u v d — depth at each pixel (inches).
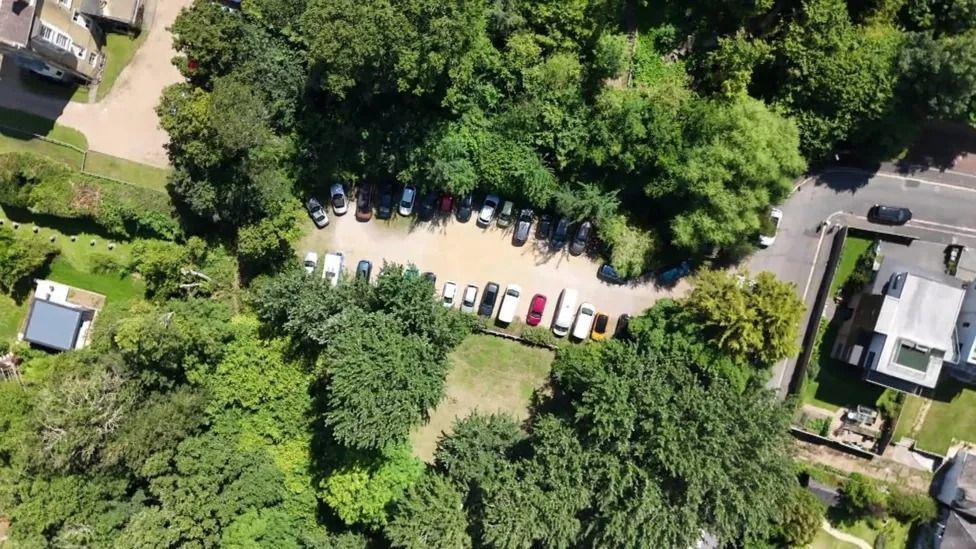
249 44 2071.9
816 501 2231.8
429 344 2066.9
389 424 1957.4
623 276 2313.0
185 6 2294.5
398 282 2063.2
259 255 2237.9
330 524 2289.6
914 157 2289.6
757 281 2079.2
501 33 2122.3
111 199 2256.4
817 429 2336.4
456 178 2206.0
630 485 1911.9
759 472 1913.1
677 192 2134.6
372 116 2214.6
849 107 2057.1
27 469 1950.1
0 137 2283.5
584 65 2149.4
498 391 2370.8
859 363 2204.7
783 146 2025.1
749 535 2231.8
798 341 2330.2
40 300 2272.4
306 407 2203.5
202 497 2003.0
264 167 2139.5
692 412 1947.6
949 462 2314.2
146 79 2299.5
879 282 2252.7
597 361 2165.4
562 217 2329.0
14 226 2316.7
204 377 2128.4
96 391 1951.3
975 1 1977.1
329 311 2090.3
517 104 2169.0
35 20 1934.1
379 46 1827.0
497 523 1953.7
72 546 1937.7
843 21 2030.0
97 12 2192.4
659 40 2222.0
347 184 2354.8
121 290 2348.7
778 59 2102.6
